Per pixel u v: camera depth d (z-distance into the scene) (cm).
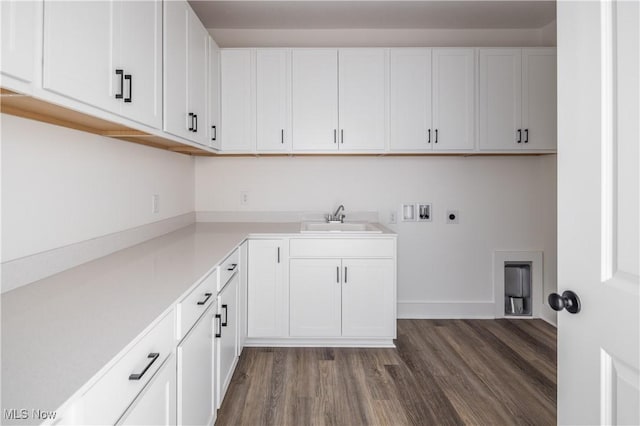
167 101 193
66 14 112
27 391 70
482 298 357
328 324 286
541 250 356
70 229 166
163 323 116
